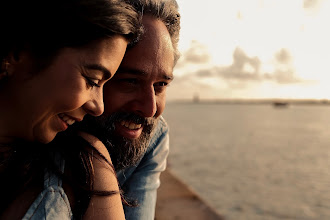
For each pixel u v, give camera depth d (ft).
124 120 3.68
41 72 2.29
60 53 2.28
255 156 67.05
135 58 3.46
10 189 2.48
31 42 2.25
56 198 2.48
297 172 52.42
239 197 37.35
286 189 41.96
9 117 2.41
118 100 3.60
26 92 2.33
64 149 2.75
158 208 16.61
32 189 2.49
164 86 3.90
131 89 3.62
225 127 143.02
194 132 115.65
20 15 2.19
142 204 4.67
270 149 77.77
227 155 67.10
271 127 147.95
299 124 173.37
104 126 3.68
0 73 2.29
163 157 5.09
